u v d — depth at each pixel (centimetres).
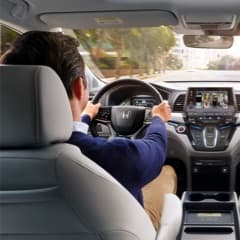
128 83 306
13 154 127
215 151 366
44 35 152
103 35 348
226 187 374
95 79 378
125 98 333
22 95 126
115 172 157
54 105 130
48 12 274
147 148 163
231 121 362
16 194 128
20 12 276
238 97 369
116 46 361
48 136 128
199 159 369
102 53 365
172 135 366
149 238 153
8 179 128
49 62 148
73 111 157
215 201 331
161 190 339
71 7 262
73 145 143
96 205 133
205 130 364
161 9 261
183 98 368
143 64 376
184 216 315
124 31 343
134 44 360
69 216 131
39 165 126
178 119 366
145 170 162
